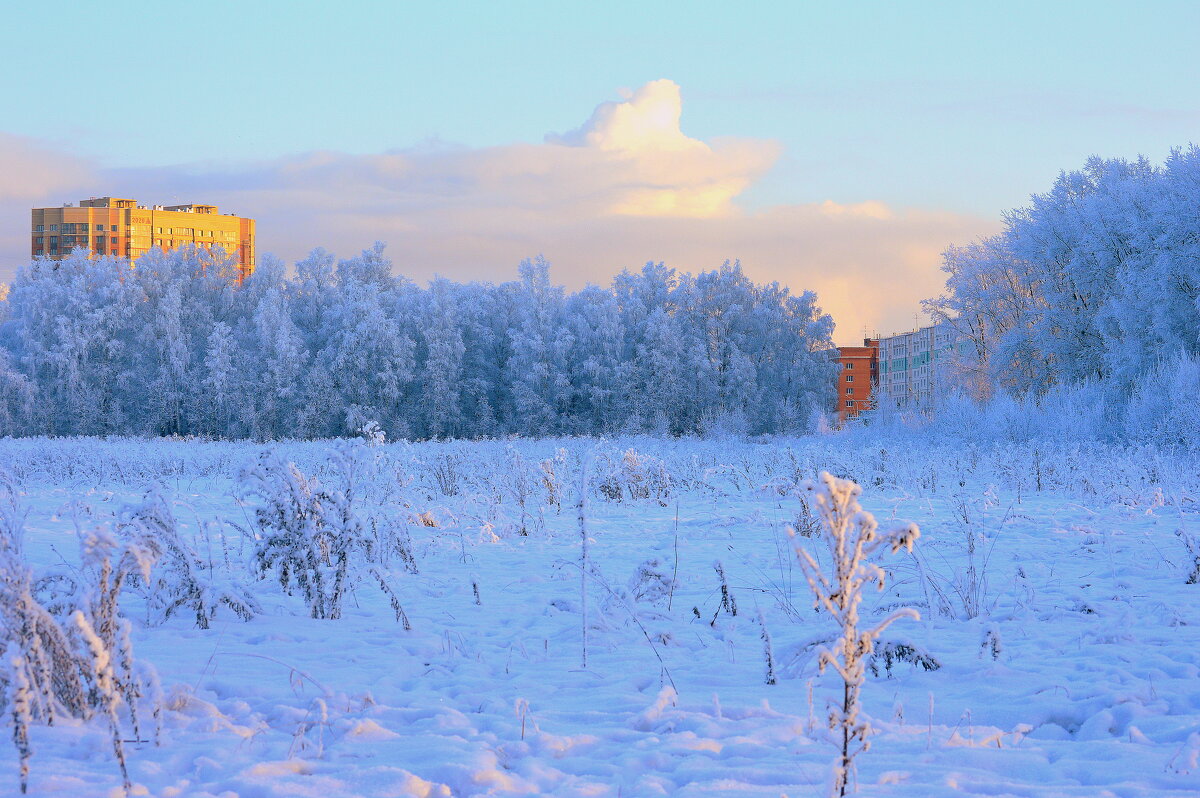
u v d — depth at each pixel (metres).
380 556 8.39
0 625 3.98
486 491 15.21
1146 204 34.78
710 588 7.71
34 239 170.12
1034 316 39.31
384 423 57.75
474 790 3.27
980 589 7.46
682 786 3.34
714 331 62.56
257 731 3.94
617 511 13.98
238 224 182.62
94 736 3.74
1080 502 14.22
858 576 3.22
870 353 160.50
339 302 64.06
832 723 3.17
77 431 56.28
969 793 3.20
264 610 6.73
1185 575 7.93
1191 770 3.42
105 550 4.12
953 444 25.05
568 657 5.48
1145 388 23.78
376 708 4.25
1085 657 5.35
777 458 20.58
